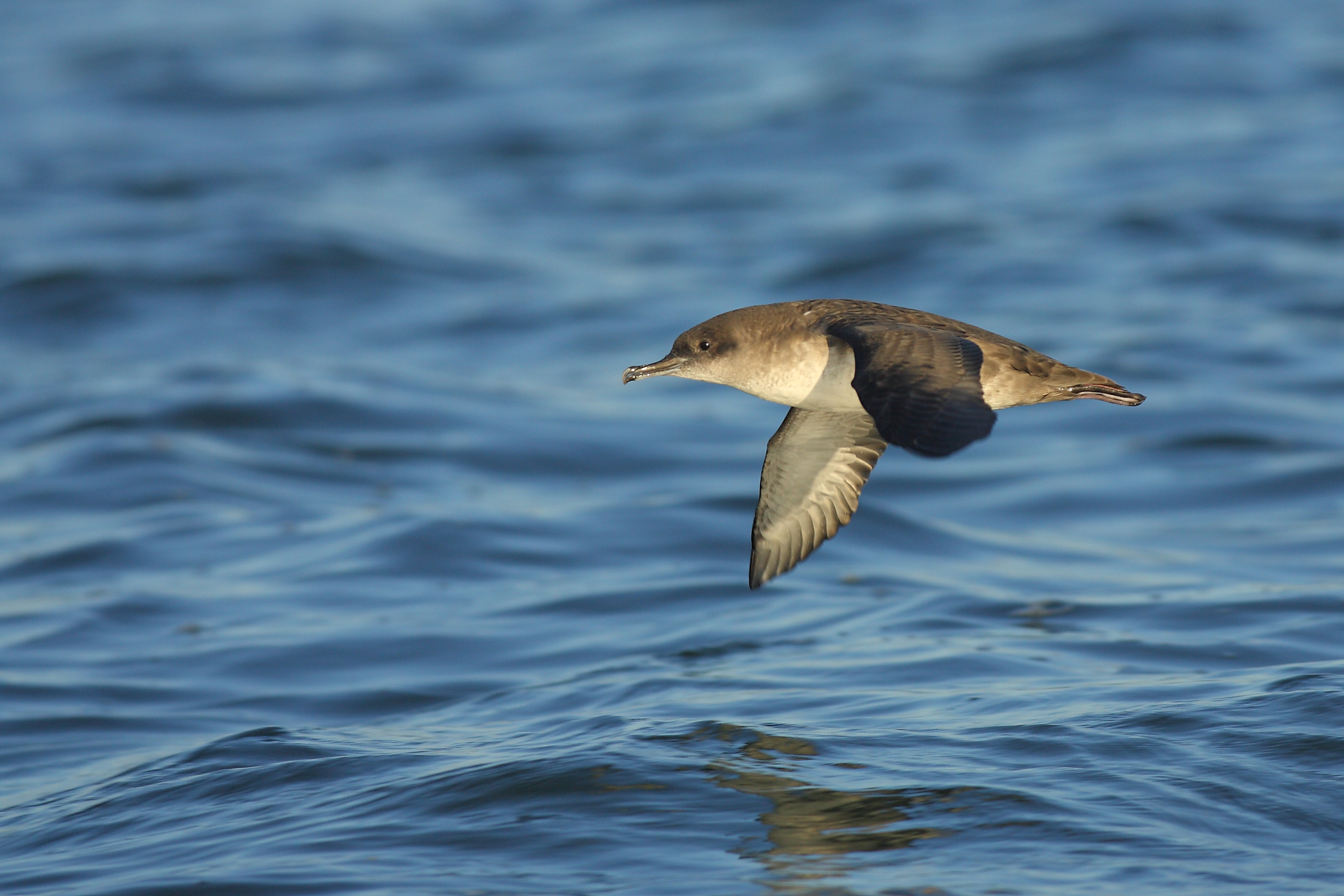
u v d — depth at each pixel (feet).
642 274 84.07
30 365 71.56
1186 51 116.98
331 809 27.32
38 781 31.81
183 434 59.47
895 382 24.35
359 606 43.11
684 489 54.34
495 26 142.92
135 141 113.80
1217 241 81.92
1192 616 39.17
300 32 143.84
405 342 75.15
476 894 23.25
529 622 41.52
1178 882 22.80
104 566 46.93
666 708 32.30
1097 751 27.84
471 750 30.30
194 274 82.89
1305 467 54.29
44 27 150.61
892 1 136.46
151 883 24.63
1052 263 80.59
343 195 99.86
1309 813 25.00
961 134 104.32
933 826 25.08
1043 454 58.18
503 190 100.94
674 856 24.27
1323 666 33.04
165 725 35.04
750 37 130.62
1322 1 128.47
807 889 22.91
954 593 42.47
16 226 93.09
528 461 58.29
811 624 40.06
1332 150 95.35
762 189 97.55
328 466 57.11
